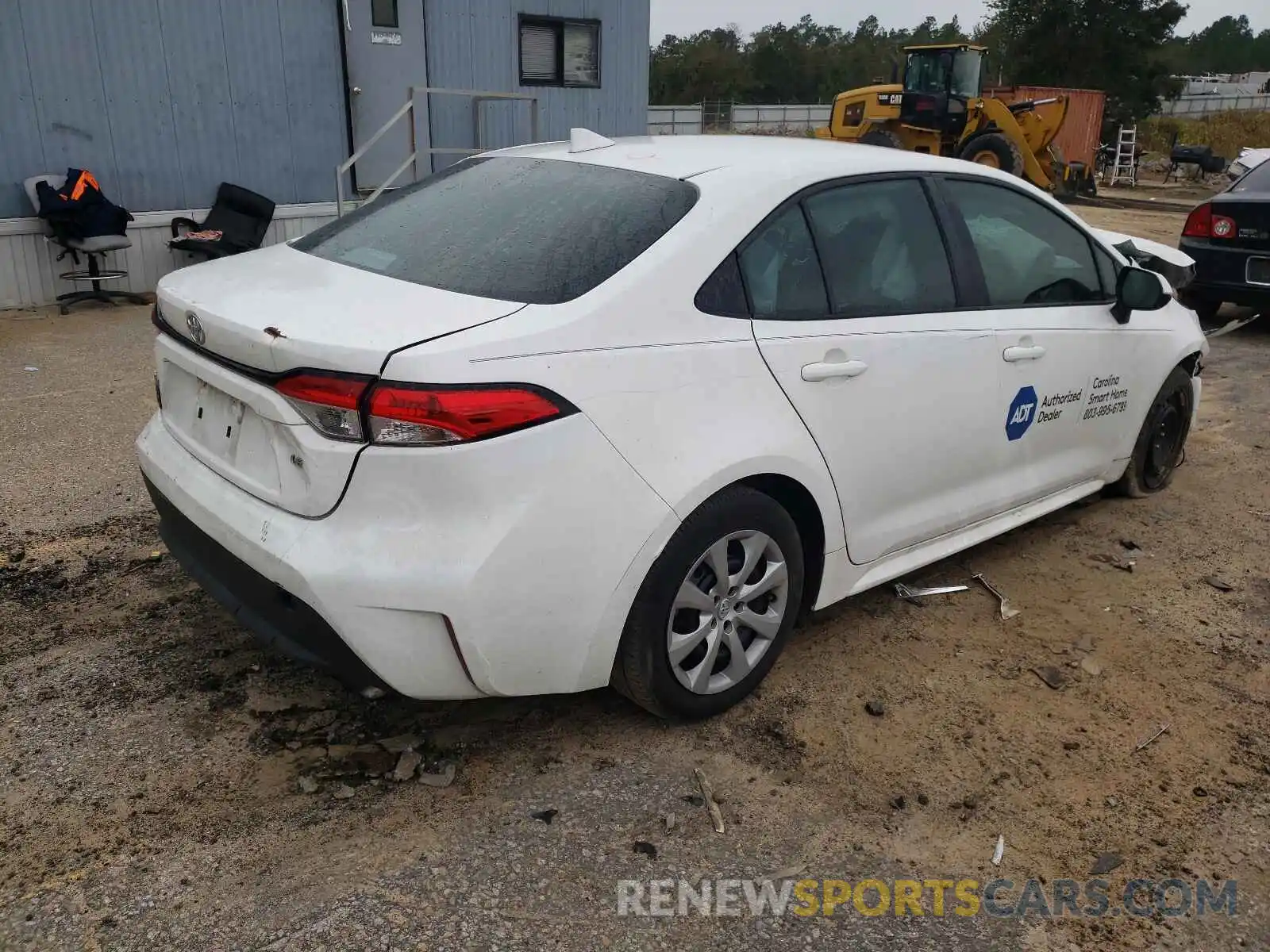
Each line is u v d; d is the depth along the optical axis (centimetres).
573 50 1152
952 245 344
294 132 977
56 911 220
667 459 256
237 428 260
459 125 1086
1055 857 251
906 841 254
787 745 288
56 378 629
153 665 313
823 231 304
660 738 289
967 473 356
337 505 234
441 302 250
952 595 385
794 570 303
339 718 291
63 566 376
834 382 297
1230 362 762
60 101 838
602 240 271
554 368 238
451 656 239
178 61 893
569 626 249
